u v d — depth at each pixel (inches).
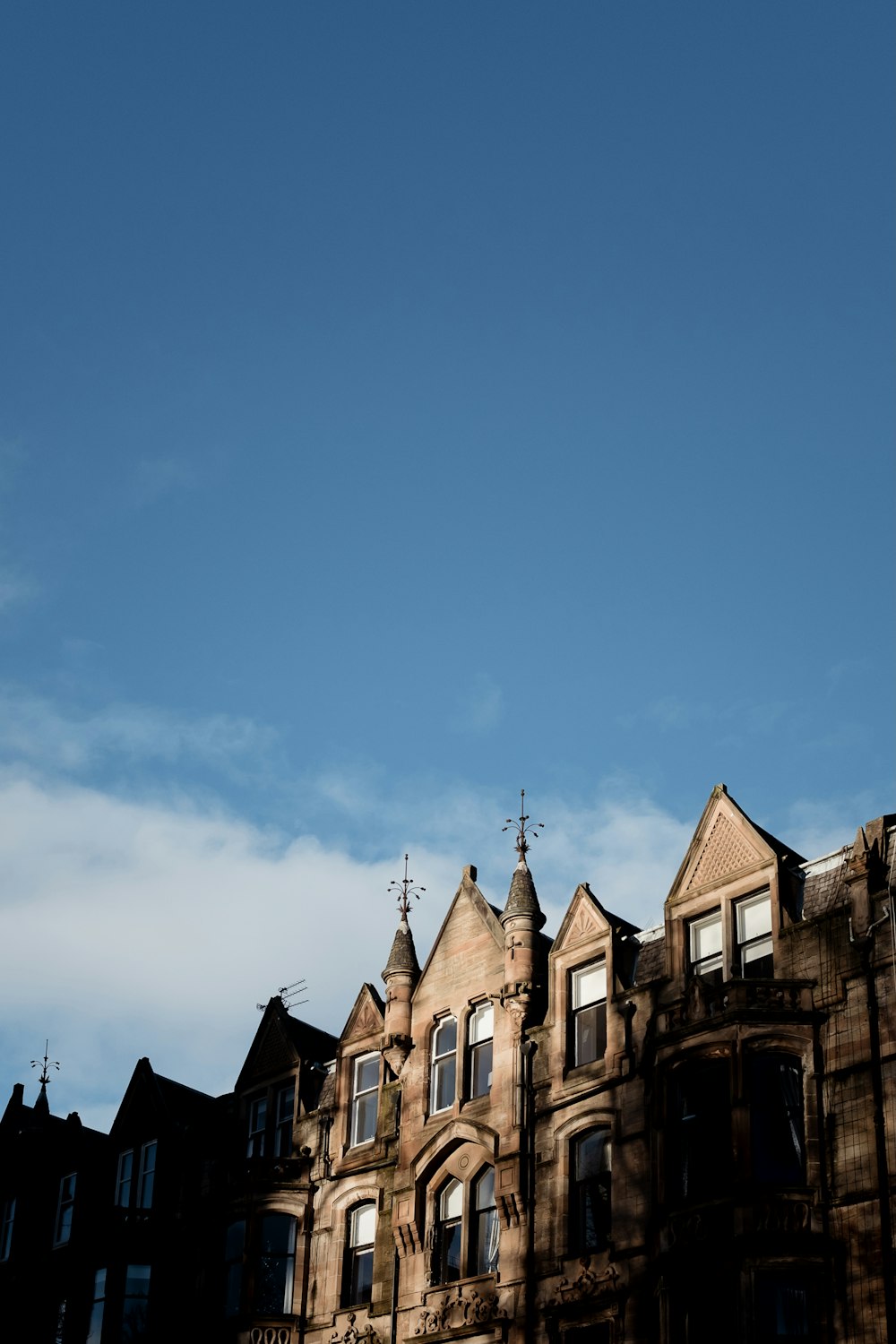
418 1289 1983.3
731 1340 1617.9
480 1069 2055.9
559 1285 1824.6
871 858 1753.2
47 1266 2434.8
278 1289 2142.0
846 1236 1609.3
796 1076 1715.1
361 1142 2170.3
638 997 1895.9
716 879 1878.7
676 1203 1708.9
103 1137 2573.8
